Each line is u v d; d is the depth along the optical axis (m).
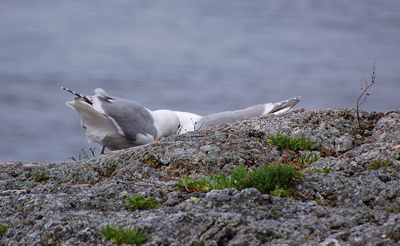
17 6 157.12
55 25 131.00
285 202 6.96
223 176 7.71
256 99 63.97
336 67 80.50
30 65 82.56
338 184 7.56
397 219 6.42
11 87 66.69
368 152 8.62
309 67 80.75
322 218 6.53
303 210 6.75
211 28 131.00
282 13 156.38
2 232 6.89
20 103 58.41
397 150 8.48
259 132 9.70
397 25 131.62
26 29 123.88
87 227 6.55
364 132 9.78
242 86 69.31
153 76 76.56
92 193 7.57
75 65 84.31
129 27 131.88
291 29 127.19
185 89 68.19
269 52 96.06
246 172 7.91
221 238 6.21
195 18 150.12
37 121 50.31
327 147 9.20
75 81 73.31
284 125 9.91
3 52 94.31
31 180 8.70
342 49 97.62
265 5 172.00
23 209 7.27
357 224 6.41
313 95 63.78
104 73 78.88
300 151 9.05
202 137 9.55
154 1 180.62
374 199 7.21
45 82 71.44
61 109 55.91
